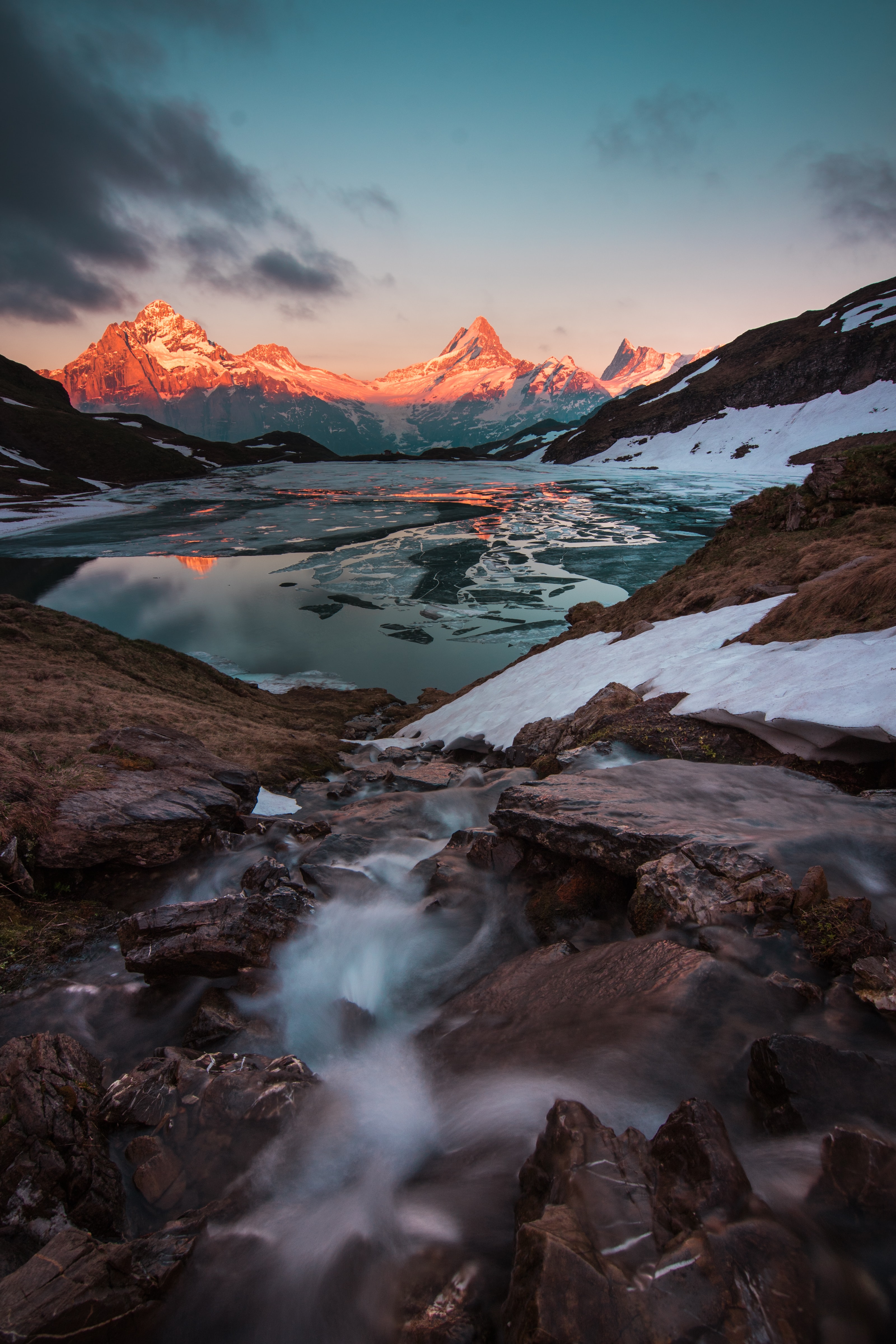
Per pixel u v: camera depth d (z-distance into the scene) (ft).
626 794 22.86
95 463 580.71
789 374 562.66
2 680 58.03
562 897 20.02
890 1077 10.72
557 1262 7.57
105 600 209.77
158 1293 9.36
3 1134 12.33
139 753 35.88
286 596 213.87
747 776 24.95
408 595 212.23
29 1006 18.85
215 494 511.81
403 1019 17.49
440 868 24.18
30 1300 9.06
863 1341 7.32
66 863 25.80
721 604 59.57
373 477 643.45
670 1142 9.27
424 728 75.87
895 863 18.01
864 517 70.44
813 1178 9.14
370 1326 8.93
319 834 32.01
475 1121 12.35
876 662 29.48
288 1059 15.01
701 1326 7.19
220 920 20.03
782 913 15.39
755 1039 12.50
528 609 190.19
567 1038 13.74
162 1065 14.74
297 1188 11.55
